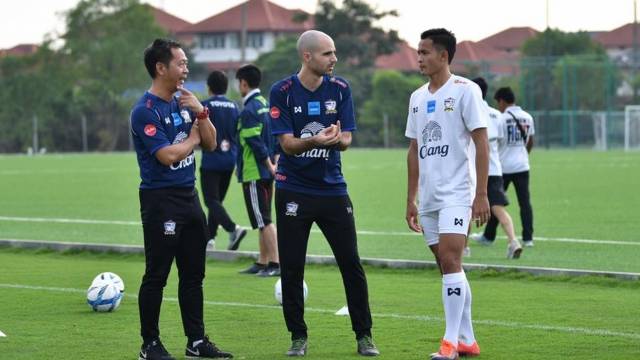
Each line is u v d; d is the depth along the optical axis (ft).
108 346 68.64
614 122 465.06
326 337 71.41
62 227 151.02
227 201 200.85
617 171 282.56
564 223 149.79
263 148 99.45
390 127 517.96
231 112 112.27
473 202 64.44
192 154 64.95
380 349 67.21
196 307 65.77
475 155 64.39
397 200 195.42
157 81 64.08
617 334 70.74
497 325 74.33
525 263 107.24
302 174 66.13
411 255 115.44
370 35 603.67
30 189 232.53
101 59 559.79
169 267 64.80
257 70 100.27
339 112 66.13
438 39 63.77
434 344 68.54
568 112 465.88
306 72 65.51
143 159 64.18
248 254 110.32
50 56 556.10
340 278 98.12
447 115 63.77
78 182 257.34
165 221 63.82
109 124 531.09
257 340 70.85
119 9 588.09
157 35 595.06
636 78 511.81
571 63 469.16
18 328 74.69
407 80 521.24
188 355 65.82
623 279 92.89
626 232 136.87
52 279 98.78
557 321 75.82
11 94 512.63
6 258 114.73
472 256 113.50
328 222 66.54
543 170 290.35
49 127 515.50
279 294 83.71
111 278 82.28
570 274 95.30
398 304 83.66
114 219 163.22
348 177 270.05
